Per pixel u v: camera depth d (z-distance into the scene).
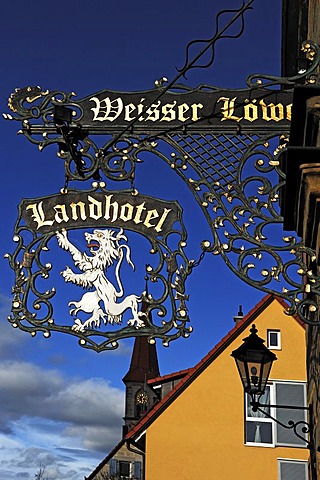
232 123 6.16
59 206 6.01
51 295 5.82
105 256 5.83
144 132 6.21
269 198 5.89
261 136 6.13
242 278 5.66
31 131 6.35
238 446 23.58
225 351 24.47
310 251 5.64
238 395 24.05
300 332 24.34
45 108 6.37
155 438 23.86
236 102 6.21
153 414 24.11
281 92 6.22
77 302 5.75
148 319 5.66
